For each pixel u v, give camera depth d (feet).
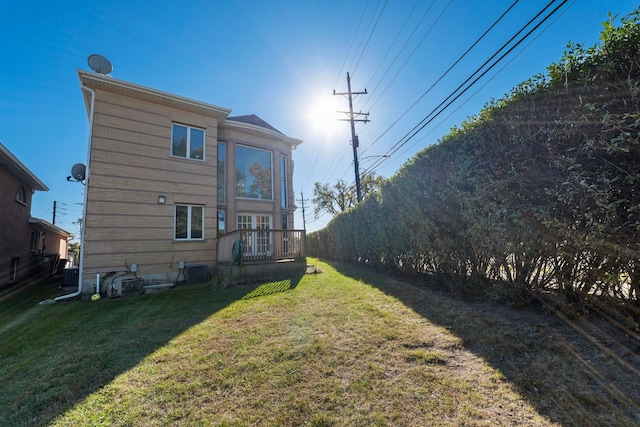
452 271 14.51
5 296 25.11
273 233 28.60
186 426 5.91
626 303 8.03
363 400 6.48
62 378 8.16
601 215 7.44
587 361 7.12
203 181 28.81
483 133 11.07
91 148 23.52
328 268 30.37
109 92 24.72
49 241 49.83
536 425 5.29
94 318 15.34
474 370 7.39
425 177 15.28
